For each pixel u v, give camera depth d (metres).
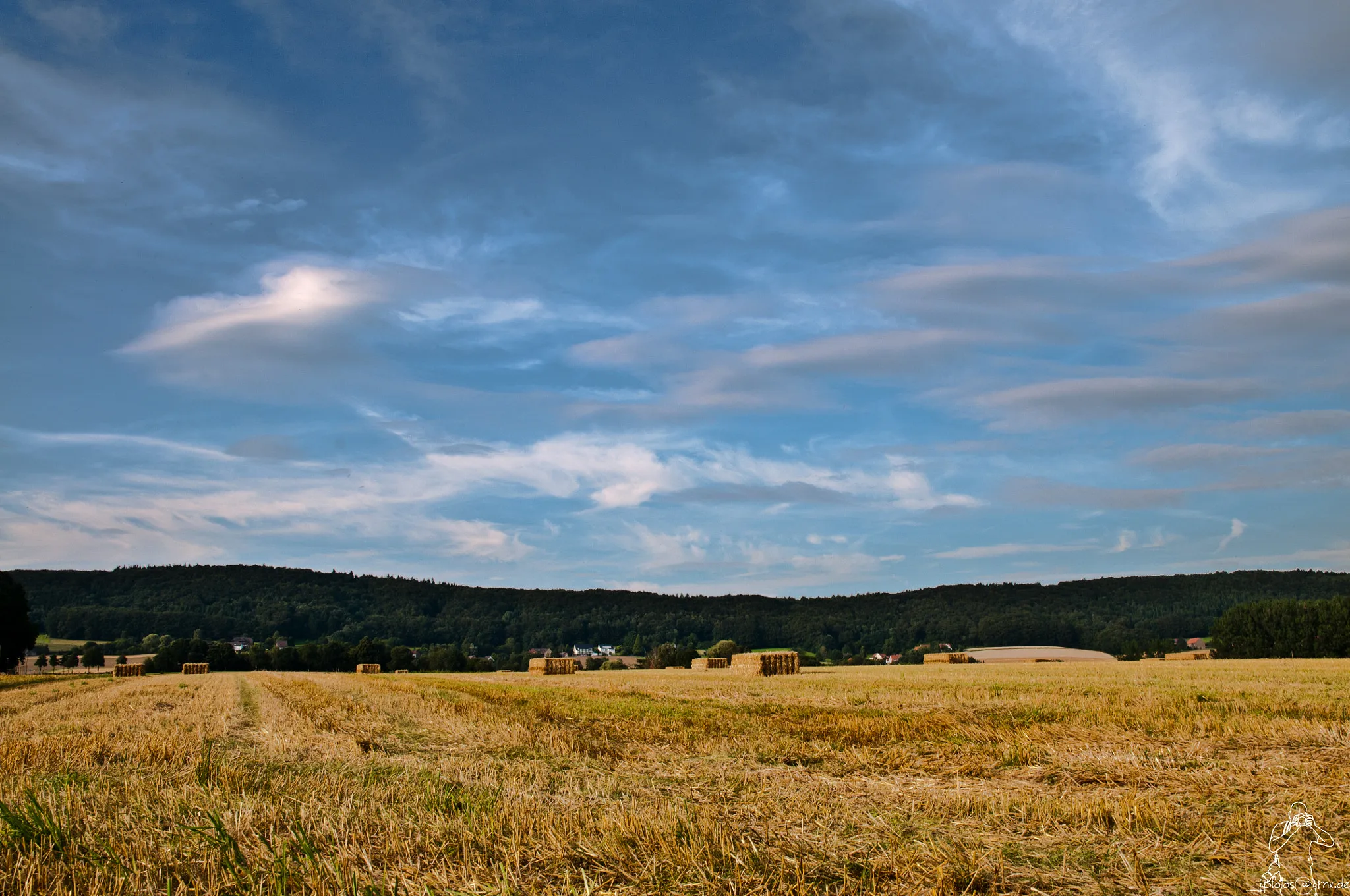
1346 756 10.55
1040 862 6.56
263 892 5.86
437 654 107.94
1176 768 10.10
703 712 19.25
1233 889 5.84
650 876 6.16
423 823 7.57
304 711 21.58
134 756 12.46
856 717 16.97
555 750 12.90
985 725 14.60
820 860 6.55
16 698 30.25
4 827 7.02
